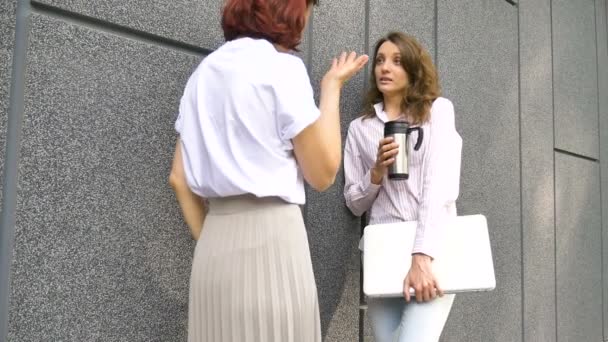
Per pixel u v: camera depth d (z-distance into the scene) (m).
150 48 2.49
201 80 1.85
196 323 1.79
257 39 1.86
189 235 2.58
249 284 1.70
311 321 1.74
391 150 2.64
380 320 2.71
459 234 2.53
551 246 5.32
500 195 4.62
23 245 2.09
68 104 2.22
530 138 5.08
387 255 2.55
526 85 5.08
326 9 3.27
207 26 2.72
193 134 1.86
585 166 6.08
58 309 2.17
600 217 6.33
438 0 4.09
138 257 2.40
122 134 2.38
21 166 2.09
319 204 3.17
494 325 4.48
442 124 2.69
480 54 4.49
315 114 1.71
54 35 2.20
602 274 6.27
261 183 1.71
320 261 3.16
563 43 5.78
